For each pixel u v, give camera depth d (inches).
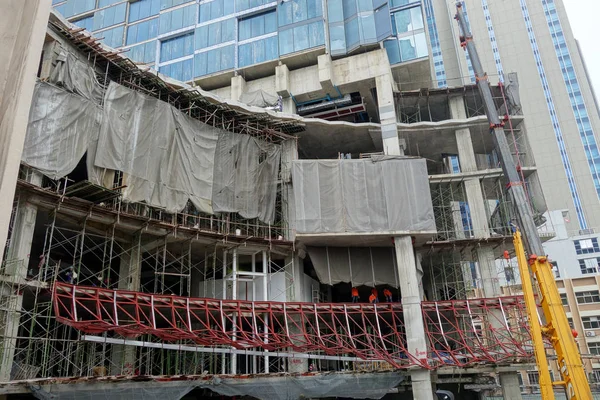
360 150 1688.0
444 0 5044.3
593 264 3243.1
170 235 1125.1
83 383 745.0
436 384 1461.6
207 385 906.1
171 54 1909.4
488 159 1813.5
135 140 1067.9
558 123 4589.1
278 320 1248.2
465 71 4648.1
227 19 1861.5
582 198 4281.5
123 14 2042.3
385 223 1300.4
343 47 1690.5
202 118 1321.4
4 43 162.2
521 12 4948.3
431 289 1750.7
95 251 1235.2
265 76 1809.8
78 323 793.6
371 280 1365.7
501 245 1434.5
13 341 802.8
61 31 1011.9
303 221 1289.4
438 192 1589.6
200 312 1133.7
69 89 964.0
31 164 872.9
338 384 1055.0
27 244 874.1
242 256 1369.3
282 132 1472.7
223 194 1235.9
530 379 2559.1
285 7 1786.4
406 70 1750.7
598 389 2181.3
